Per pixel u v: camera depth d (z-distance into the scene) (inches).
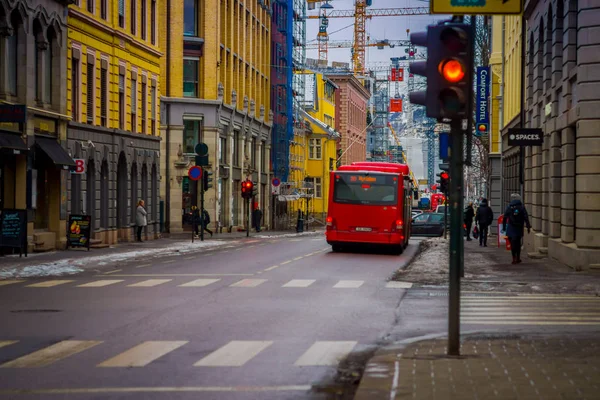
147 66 2118.6
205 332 572.1
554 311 689.6
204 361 467.2
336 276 1011.3
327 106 5132.9
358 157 6013.8
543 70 1450.5
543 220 1413.6
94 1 1755.7
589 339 517.3
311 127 4515.3
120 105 1943.9
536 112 1494.8
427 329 585.9
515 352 465.4
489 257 1406.3
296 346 516.1
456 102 437.1
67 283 925.2
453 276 453.1
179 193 2568.9
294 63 3914.9
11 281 958.4
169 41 2583.7
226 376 426.3
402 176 1526.8
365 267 1160.2
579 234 1074.1
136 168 2030.0
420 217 2480.3
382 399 355.6
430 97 439.8
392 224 1508.4
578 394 354.0
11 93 1407.5
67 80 1611.7
